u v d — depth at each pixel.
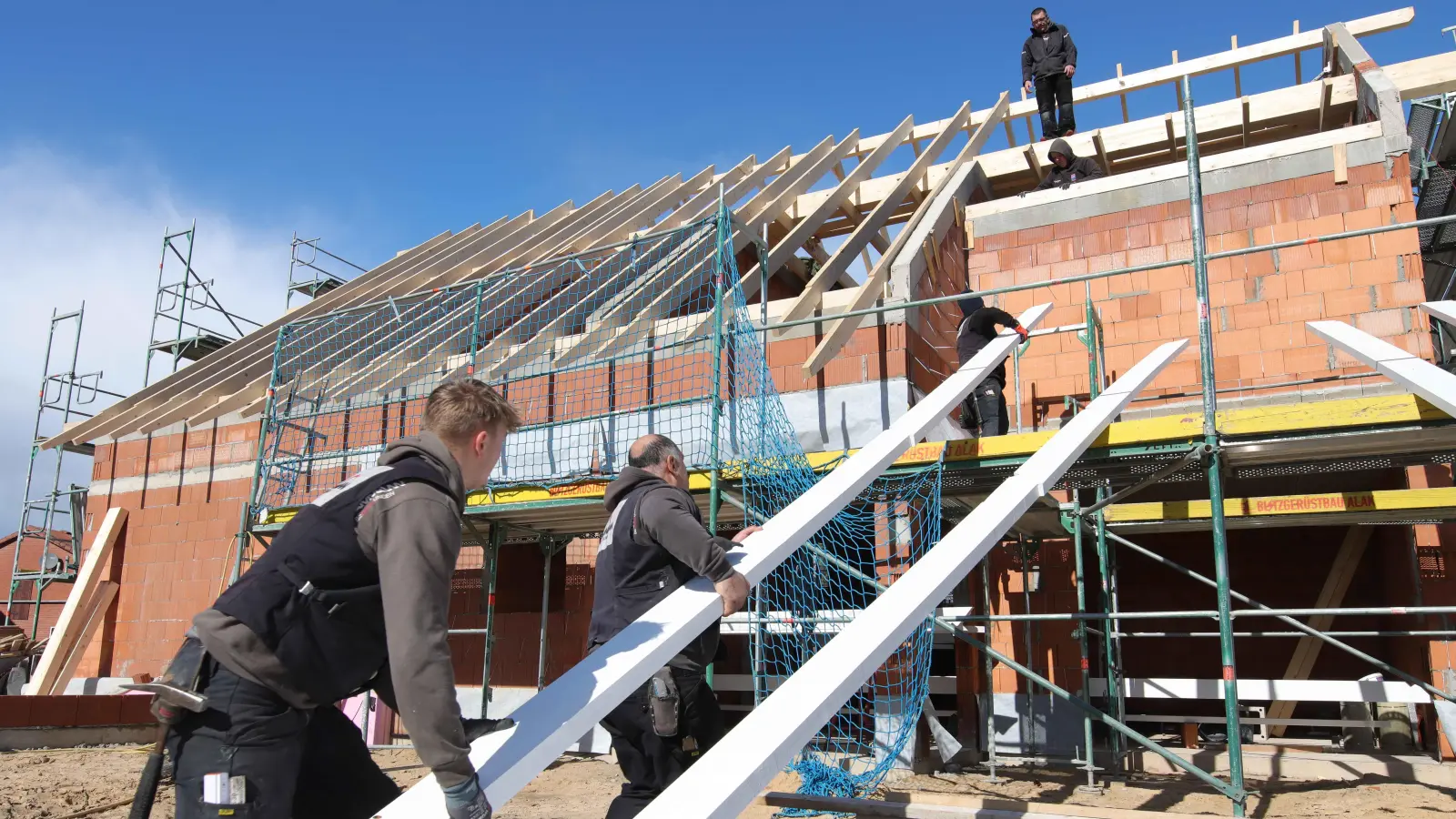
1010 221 9.16
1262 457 5.34
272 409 8.36
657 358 7.43
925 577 2.73
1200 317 5.07
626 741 2.90
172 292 16.34
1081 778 6.30
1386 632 5.72
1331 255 7.85
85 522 11.80
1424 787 5.82
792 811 4.83
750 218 9.45
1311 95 9.61
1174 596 9.02
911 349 7.22
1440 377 4.21
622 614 2.92
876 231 8.77
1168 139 10.11
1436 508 5.93
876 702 6.25
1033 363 8.61
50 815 5.18
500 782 1.82
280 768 1.88
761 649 6.20
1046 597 7.68
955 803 4.13
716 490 5.87
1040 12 11.78
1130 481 6.00
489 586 7.62
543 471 7.72
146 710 9.12
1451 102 8.80
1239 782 4.32
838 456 6.18
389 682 2.19
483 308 9.50
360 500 1.93
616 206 12.63
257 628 1.86
